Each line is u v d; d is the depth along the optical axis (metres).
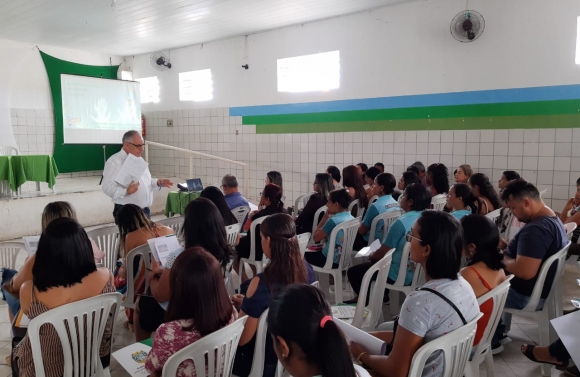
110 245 3.18
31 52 7.57
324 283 3.44
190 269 1.42
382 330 2.00
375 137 5.84
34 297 1.67
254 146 7.12
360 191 4.17
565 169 4.64
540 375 2.34
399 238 2.67
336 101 6.13
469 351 1.46
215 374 1.45
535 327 2.93
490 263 1.80
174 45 7.74
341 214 3.16
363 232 3.48
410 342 1.38
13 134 7.44
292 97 6.57
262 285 1.67
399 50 5.52
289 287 0.97
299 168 6.64
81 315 1.62
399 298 2.96
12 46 7.34
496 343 2.57
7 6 5.54
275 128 6.83
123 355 1.73
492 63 4.92
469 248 1.82
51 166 5.95
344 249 3.12
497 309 1.78
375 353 1.51
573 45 4.48
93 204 6.53
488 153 5.05
